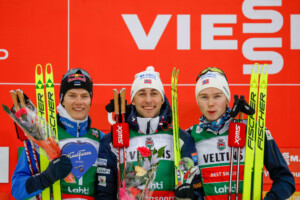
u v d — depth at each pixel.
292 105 6.25
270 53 6.30
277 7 6.33
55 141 4.62
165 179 4.67
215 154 4.89
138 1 6.32
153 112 4.84
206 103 4.96
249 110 4.78
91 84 4.93
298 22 6.32
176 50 6.30
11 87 6.19
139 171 4.33
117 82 6.28
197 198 4.67
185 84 6.27
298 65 6.30
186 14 6.32
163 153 4.75
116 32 6.30
